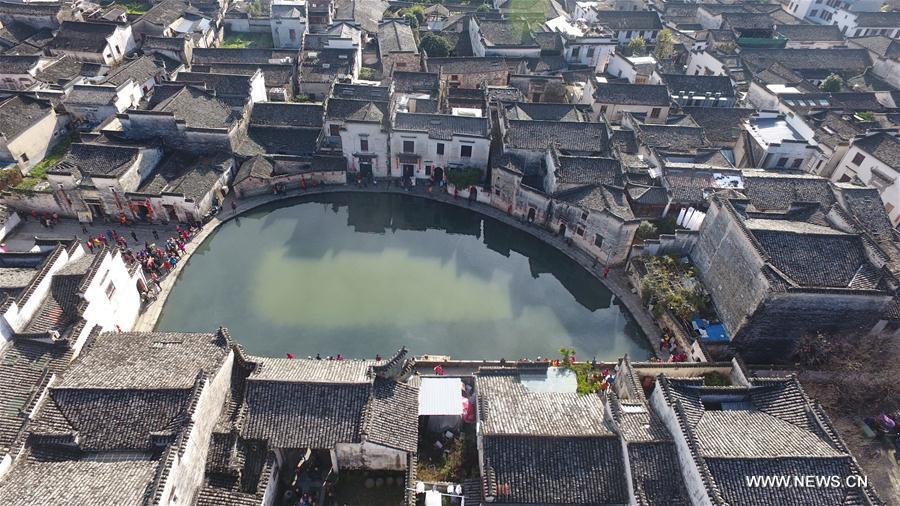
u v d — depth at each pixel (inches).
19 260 1663.4
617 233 2096.5
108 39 3299.7
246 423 1348.4
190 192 2274.9
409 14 4106.8
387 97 2696.9
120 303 1759.4
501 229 2493.8
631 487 1207.6
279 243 2336.4
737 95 3127.5
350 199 2613.2
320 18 3969.0
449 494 1320.1
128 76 2950.3
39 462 1186.0
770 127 2696.9
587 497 1228.5
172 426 1233.4
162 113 2428.6
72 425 1259.2
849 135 2637.8
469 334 1985.7
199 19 3860.7
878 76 3496.6
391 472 1449.3
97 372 1373.0
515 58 3385.8
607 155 2484.0
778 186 2247.8
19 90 2908.5
